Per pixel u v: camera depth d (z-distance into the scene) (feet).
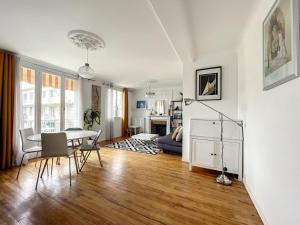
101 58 11.91
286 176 4.04
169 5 5.87
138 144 18.10
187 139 12.20
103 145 17.65
